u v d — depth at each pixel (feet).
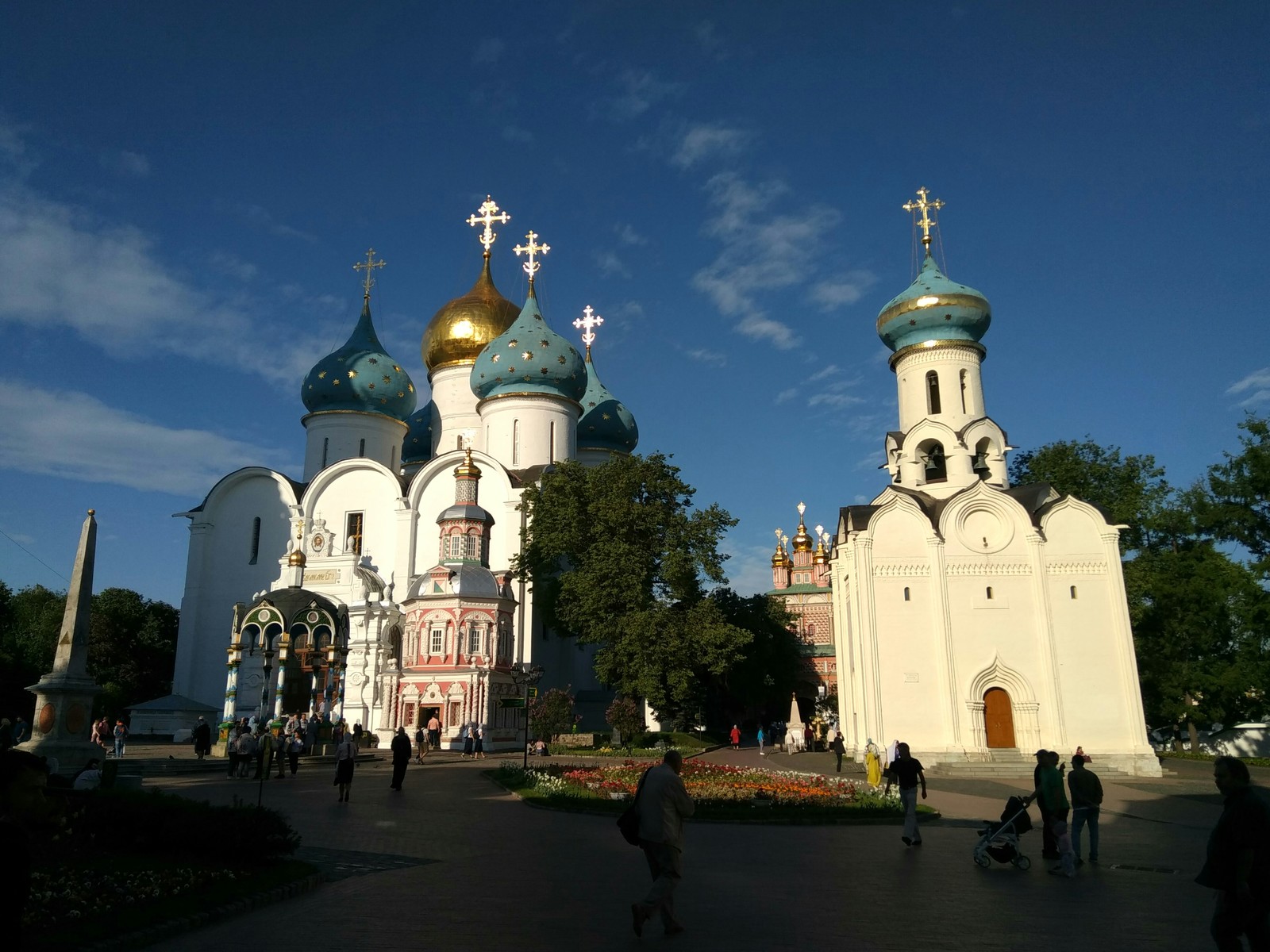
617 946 31.27
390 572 205.05
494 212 262.06
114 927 31.35
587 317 274.77
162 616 264.52
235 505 215.51
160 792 47.73
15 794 21.62
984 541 133.39
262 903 37.52
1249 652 153.89
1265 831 25.03
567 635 181.27
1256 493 156.66
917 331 155.12
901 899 40.27
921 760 125.18
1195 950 31.65
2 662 189.47
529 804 76.95
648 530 164.35
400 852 52.24
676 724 191.72
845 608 151.53
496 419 220.23
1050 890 43.01
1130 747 125.29
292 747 106.52
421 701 160.35
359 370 230.48
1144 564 166.81
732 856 52.37
